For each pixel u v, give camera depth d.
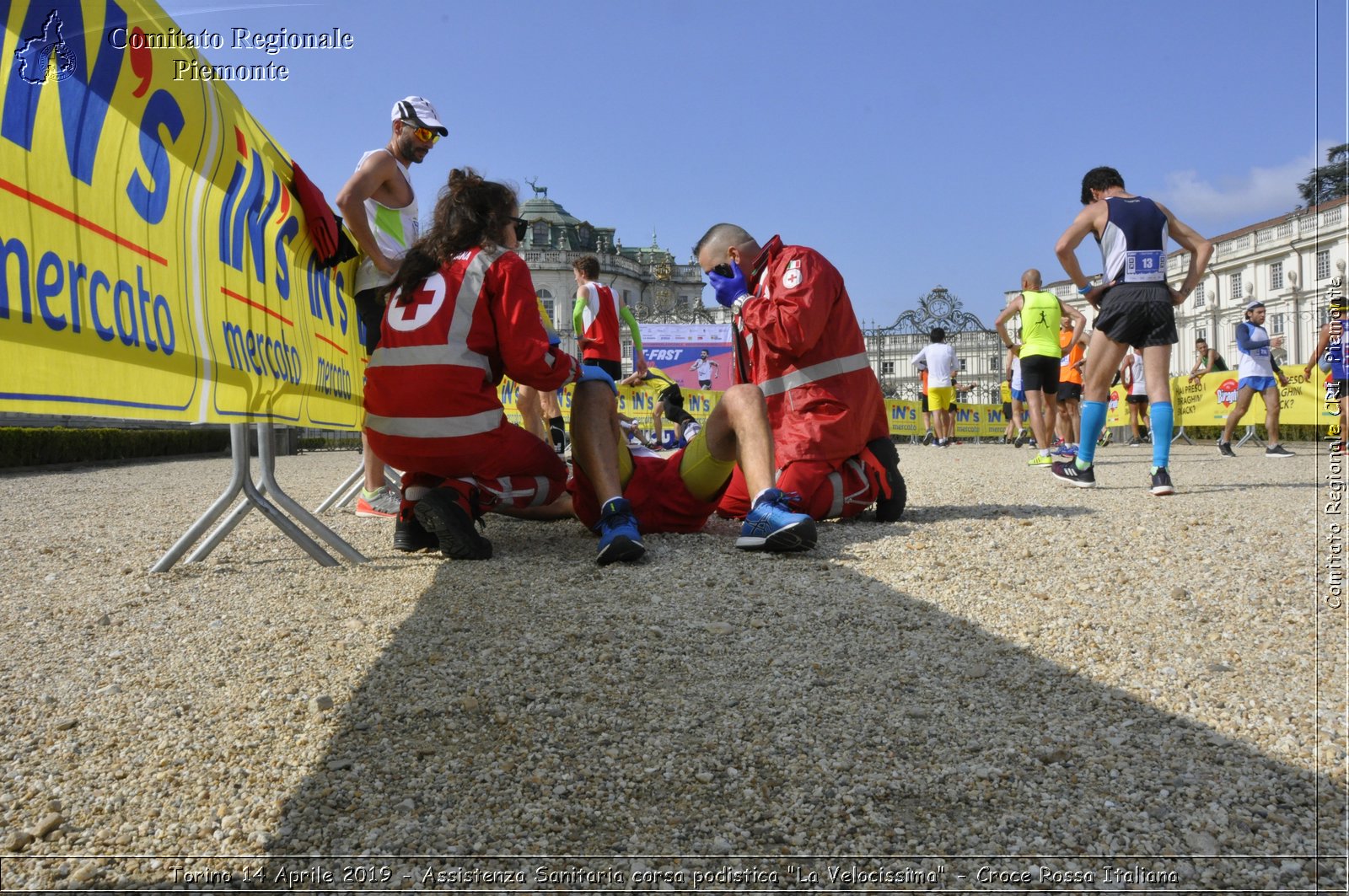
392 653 2.28
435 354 3.16
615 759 1.72
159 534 4.68
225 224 2.76
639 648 2.26
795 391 3.80
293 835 1.49
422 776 1.67
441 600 2.73
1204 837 1.42
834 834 1.48
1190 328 51.12
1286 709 1.83
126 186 2.14
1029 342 8.45
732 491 3.87
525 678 2.09
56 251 1.83
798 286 3.62
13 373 1.68
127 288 2.15
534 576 2.97
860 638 2.32
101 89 2.01
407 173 4.30
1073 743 1.73
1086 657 2.16
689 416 13.70
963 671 2.09
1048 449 8.49
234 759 1.75
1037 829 1.47
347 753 1.76
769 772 1.67
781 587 2.78
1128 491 5.32
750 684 2.05
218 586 3.11
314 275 3.64
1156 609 2.51
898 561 3.13
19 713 1.99
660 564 3.06
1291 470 7.21
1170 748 1.70
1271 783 1.56
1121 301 5.15
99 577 3.40
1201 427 16.48
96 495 7.66
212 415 2.66
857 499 3.84
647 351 43.94
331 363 3.88
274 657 2.29
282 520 3.40
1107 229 5.21
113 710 2.00
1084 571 2.95
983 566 3.04
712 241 4.01
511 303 3.18
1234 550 3.24
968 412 23.61
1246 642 2.22
